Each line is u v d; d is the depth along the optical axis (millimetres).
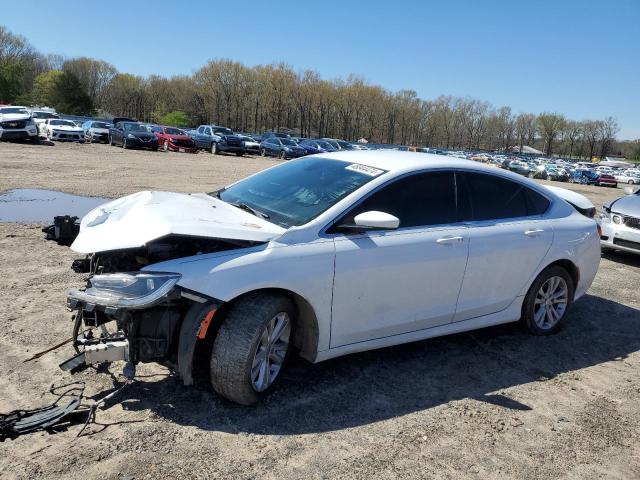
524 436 3285
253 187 4309
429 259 3871
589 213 6188
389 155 4398
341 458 2885
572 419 3545
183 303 3139
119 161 21766
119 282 2977
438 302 4059
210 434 2975
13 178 13453
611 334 5230
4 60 95750
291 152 37312
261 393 3328
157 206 3467
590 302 6273
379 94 109500
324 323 3475
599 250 5242
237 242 3232
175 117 99625
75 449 2742
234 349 3088
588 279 5230
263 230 3346
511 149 128125
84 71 112750
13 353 3672
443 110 119625
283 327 3393
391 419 3328
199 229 3109
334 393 3574
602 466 3055
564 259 4863
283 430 3086
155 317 3072
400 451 3006
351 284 3520
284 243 3320
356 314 3617
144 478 2578
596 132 128000
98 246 3131
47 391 3248
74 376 3443
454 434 3232
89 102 98125
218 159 30703
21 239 6871
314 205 3701
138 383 3432
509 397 3766
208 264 3064
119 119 36375
